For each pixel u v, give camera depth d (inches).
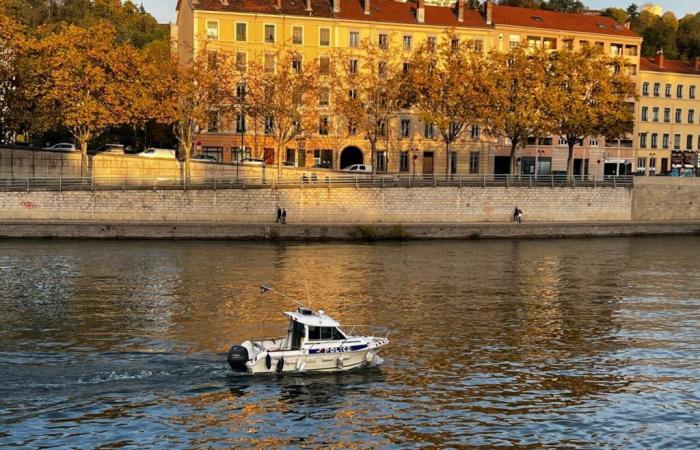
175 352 1280.8
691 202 3462.1
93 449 916.6
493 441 965.8
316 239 2775.6
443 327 1494.8
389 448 939.3
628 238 3085.6
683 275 2138.3
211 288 1812.3
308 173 3348.9
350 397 1095.6
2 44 2923.2
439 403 1082.7
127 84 2967.5
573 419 1041.5
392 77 3454.7
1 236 2576.3
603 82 3292.3
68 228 2610.7
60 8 4185.5
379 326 1493.6
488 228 2965.1
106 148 3503.9
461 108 3184.1
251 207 2888.8
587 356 1320.1
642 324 1550.2
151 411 1027.9
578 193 3275.1
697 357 1325.0
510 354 1321.4
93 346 1307.8
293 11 3821.4
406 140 4001.0
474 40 4124.0
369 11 3971.5
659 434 1000.9
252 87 3353.8
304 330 1199.6
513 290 1875.0
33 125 2920.8
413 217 3061.0
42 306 1598.2
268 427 988.6
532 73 3216.0
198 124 3075.8
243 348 1168.2
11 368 1177.4
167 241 2635.3
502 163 4261.8
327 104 3860.7
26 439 935.7
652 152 4662.9
